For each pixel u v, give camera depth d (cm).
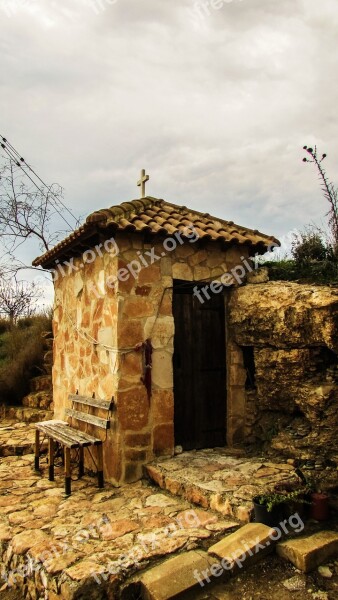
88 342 601
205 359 595
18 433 785
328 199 671
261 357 552
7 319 1491
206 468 499
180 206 650
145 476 516
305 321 490
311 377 504
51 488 512
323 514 414
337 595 327
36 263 747
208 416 591
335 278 581
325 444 482
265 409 571
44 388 974
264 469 491
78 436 528
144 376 523
